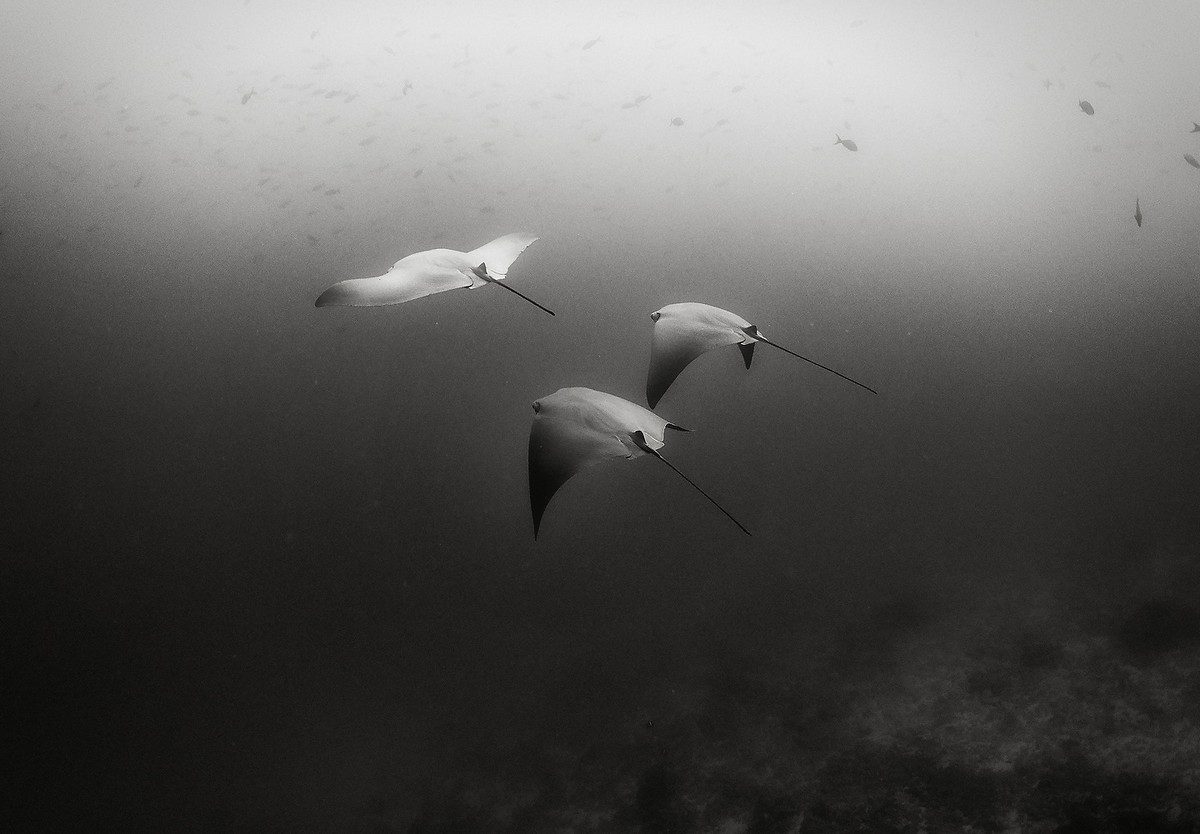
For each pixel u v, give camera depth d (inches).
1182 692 324.8
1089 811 275.3
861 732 367.2
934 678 394.6
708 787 357.4
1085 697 343.3
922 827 295.3
